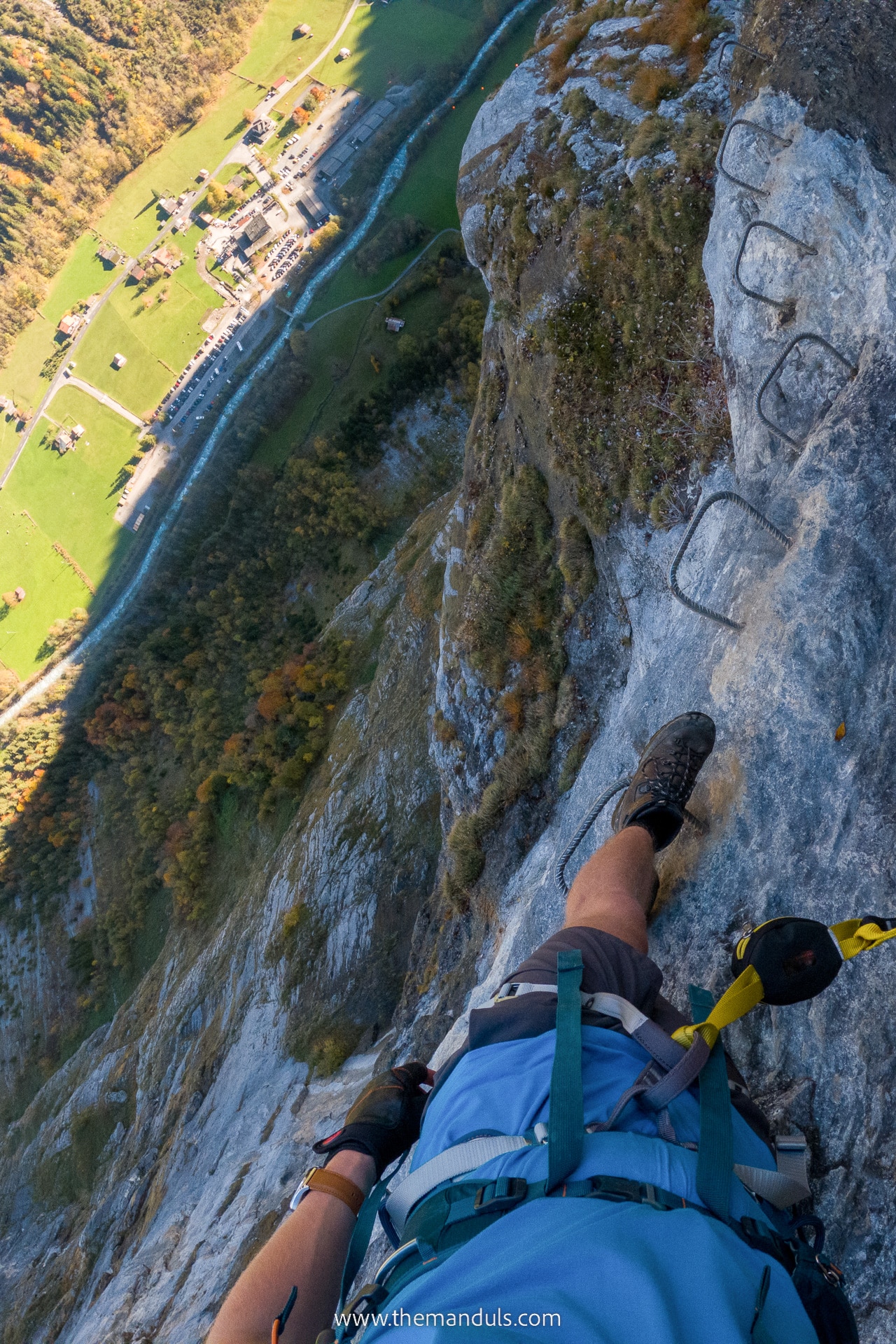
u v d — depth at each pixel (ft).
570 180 31.63
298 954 75.20
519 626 32.71
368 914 70.54
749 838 9.08
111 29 364.99
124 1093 116.67
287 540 223.30
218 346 337.31
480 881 30.40
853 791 8.26
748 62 18.44
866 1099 6.75
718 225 19.93
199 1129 74.79
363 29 308.60
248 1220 40.37
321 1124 42.19
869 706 8.57
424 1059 26.16
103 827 232.12
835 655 9.14
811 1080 7.18
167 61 354.74
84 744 247.29
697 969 8.77
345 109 312.29
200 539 252.62
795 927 5.73
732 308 17.17
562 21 38.06
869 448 10.21
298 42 325.83
